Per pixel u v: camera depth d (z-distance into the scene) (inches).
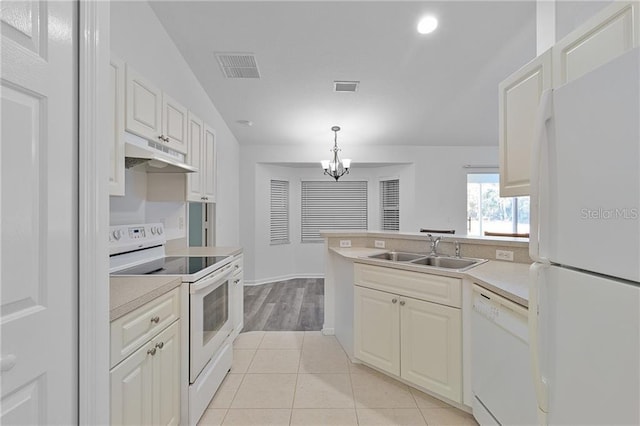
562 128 30.0
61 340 30.4
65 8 31.3
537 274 32.5
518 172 64.4
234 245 190.9
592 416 26.9
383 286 84.8
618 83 24.5
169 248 106.2
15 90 26.1
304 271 225.6
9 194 25.7
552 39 71.3
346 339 101.9
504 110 69.2
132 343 45.3
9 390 25.3
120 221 80.0
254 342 111.0
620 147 24.3
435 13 95.1
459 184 205.6
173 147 82.1
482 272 69.1
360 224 226.4
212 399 75.4
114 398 41.0
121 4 74.2
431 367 74.0
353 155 203.9
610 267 25.1
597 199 26.3
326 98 145.9
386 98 146.4
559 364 30.4
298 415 69.9
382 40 107.0
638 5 41.4
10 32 25.6
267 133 185.0
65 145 31.1
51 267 29.4
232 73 124.8
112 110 56.1
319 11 94.3
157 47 93.7
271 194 213.6
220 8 92.0
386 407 72.6
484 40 107.0
